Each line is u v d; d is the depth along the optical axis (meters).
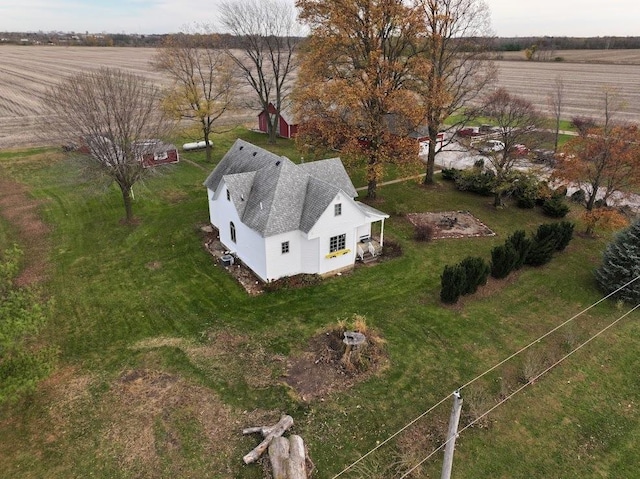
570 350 22.56
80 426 18.16
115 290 27.22
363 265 30.00
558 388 20.27
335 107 39.09
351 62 37.53
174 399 19.41
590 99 83.00
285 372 20.78
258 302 26.02
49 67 119.50
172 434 17.77
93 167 34.00
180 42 58.31
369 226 31.23
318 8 35.53
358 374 20.66
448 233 34.38
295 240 27.72
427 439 17.61
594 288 27.86
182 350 22.31
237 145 34.69
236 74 70.31
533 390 20.11
